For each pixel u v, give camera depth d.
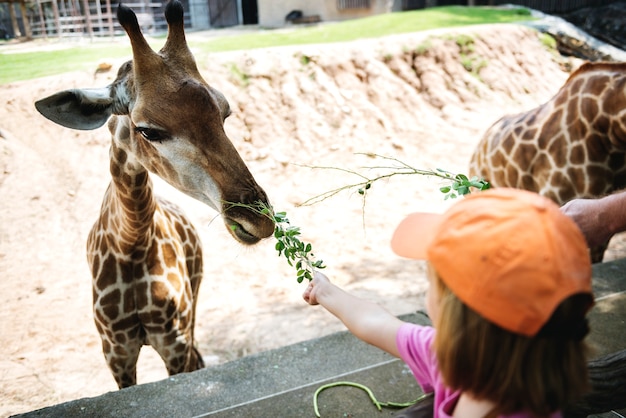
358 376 2.86
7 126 7.36
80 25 13.23
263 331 4.98
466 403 1.11
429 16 13.83
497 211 1.02
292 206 7.37
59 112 2.53
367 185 2.06
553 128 4.30
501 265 0.96
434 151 8.93
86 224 6.56
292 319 5.20
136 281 3.07
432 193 7.91
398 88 9.80
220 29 16.91
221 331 5.00
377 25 12.95
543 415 1.00
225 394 2.71
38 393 4.12
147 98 2.44
